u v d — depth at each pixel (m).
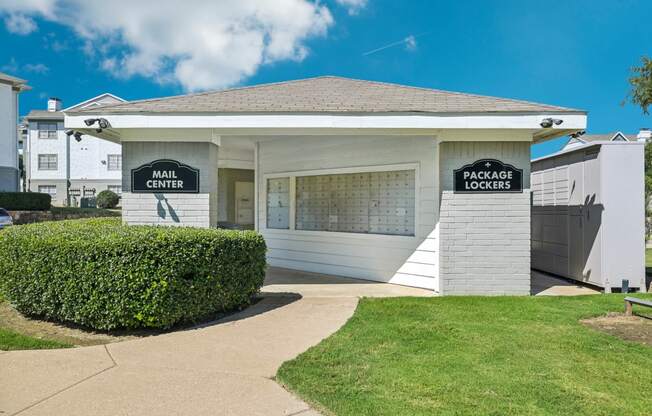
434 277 7.50
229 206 11.58
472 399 3.14
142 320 4.79
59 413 2.92
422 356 4.04
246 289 5.95
